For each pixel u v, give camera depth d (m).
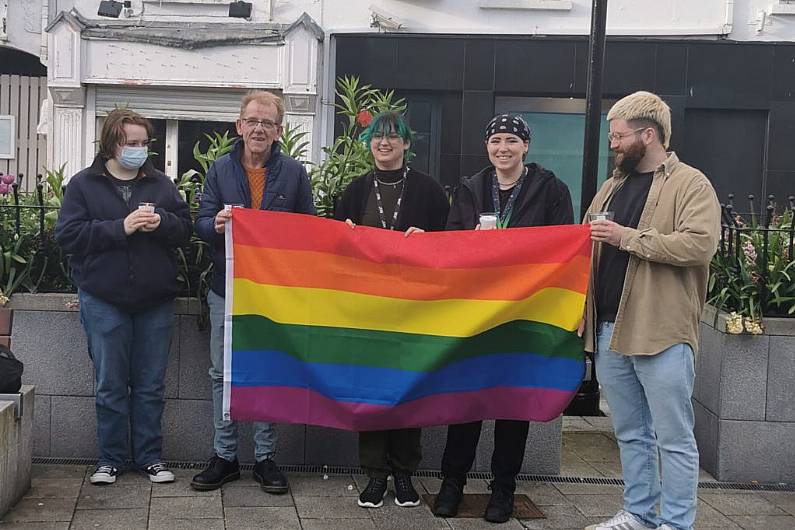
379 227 4.79
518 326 4.50
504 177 4.62
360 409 4.55
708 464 5.45
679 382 3.95
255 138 4.70
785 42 10.99
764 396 5.24
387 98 6.20
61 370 5.20
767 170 11.15
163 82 11.23
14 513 4.46
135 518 4.46
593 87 6.39
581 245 4.32
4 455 4.38
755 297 5.24
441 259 4.53
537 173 4.64
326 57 11.30
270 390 4.58
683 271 3.99
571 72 11.09
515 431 4.60
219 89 11.34
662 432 4.04
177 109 11.45
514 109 11.40
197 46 11.13
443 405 4.56
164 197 4.85
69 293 5.28
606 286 4.20
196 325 5.23
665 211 3.98
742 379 5.24
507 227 4.61
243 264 4.54
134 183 4.84
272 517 4.56
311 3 11.34
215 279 4.79
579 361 4.41
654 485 4.25
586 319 4.33
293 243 4.57
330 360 4.58
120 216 4.75
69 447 5.24
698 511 4.84
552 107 11.38
